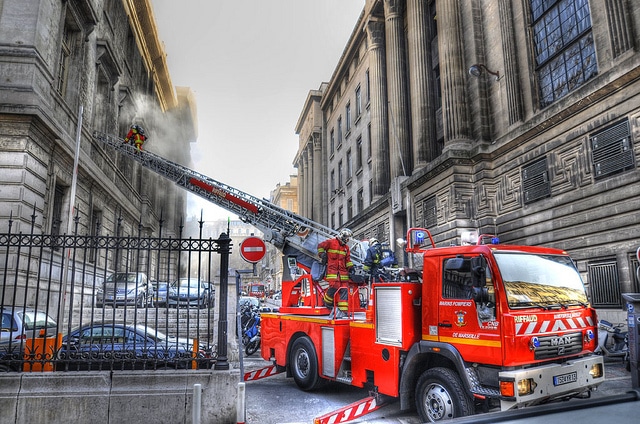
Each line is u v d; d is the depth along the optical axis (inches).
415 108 941.2
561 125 565.0
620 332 399.9
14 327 316.8
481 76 746.2
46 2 619.2
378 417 269.0
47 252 580.1
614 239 481.7
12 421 223.8
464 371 217.5
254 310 637.3
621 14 483.5
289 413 280.5
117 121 1032.2
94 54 852.0
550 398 210.8
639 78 455.5
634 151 461.7
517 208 647.1
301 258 434.3
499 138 687.7
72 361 240.1
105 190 869.8
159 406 234.7
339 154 1705.2
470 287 223.8
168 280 251.9
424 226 834.8
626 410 70.4
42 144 599.2
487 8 757.9
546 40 626.8
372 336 275.6
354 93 1526.8
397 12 1143.0
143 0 1249.4
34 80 577.9
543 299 227.0
